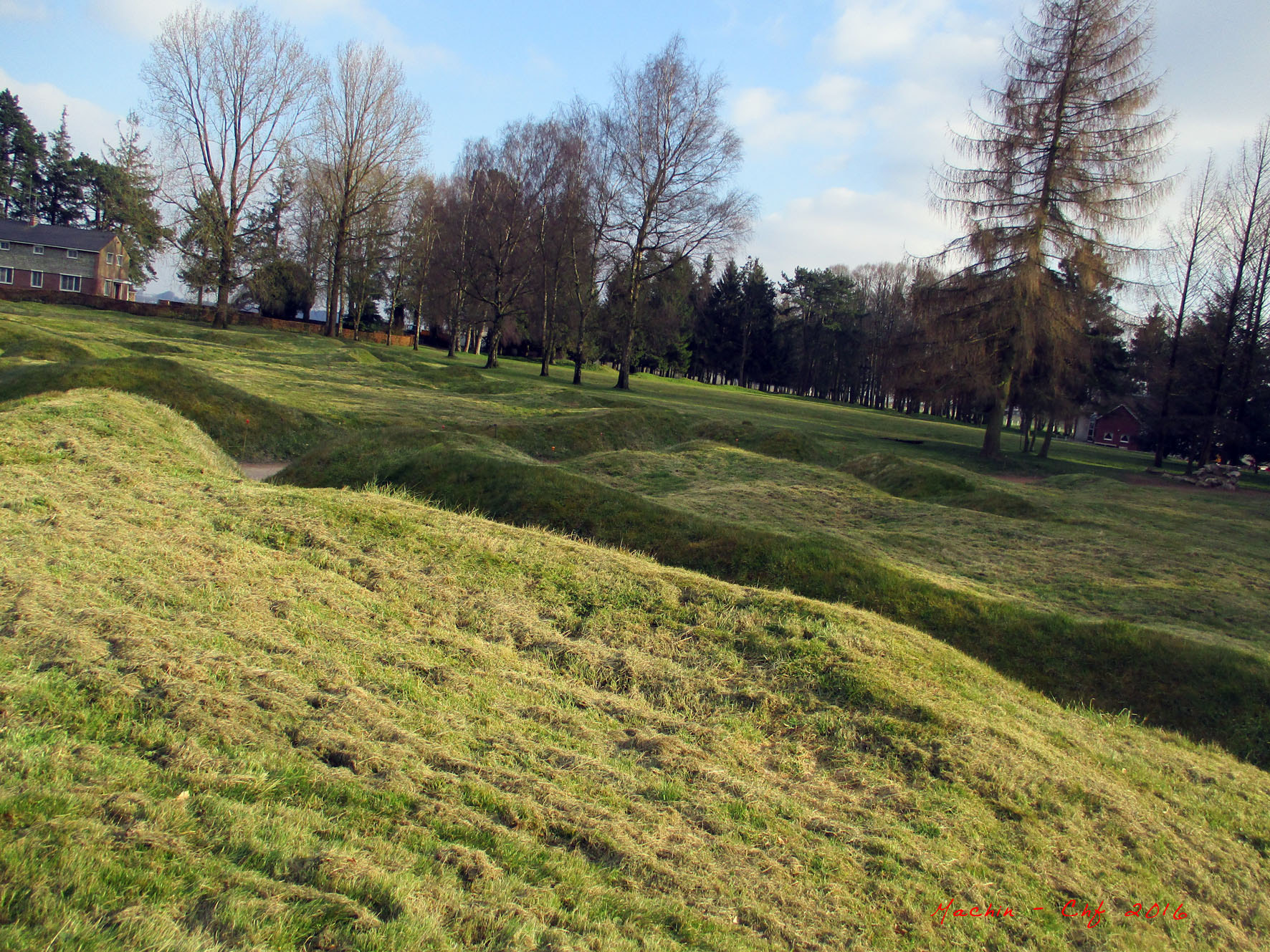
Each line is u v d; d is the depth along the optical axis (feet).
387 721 14.20
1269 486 106.73
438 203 187.93
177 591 18.35
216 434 55.42
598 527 35.96
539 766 13.98
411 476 42.04
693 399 145.69
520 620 21.20
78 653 14.15
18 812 9.64
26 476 25.86
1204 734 23.90
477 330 234.38
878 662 20.67
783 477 58.85
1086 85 89.25
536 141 149.89
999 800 15.46
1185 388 120.78
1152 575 39.68
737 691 18.66
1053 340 92.48
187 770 11.45
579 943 9.44
